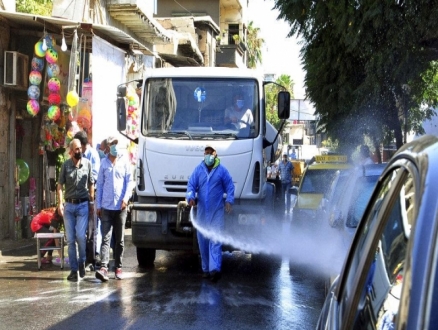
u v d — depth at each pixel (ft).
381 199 9.91
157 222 38.70
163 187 38.91
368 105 48.91
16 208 53.11
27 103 52.19
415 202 6.73
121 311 28.53
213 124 39.47
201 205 36.63
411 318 5.82
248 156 38.91
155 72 40.42
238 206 38.70
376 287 8.20
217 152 38.70
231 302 30.71
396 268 7.43
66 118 53.42
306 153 210.18
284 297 32.14
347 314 9.26
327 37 48.60
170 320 26.94
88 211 36.83
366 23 42.45
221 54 152.35
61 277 37.19
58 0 60.44
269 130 45.27
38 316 27.48
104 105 53.78
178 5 155.84
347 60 48.80
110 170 36.19
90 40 52.90
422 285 5.89
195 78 39.96
